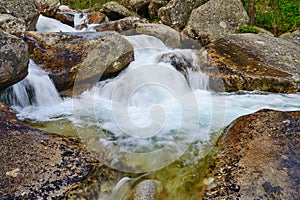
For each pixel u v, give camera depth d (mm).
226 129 2939
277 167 2201
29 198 1929
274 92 4320
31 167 2166
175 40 5922
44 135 2564
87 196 2072
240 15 7277
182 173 2395
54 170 2174
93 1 14719
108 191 2174
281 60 4902
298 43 5848
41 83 3588
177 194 2223
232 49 5156
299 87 4266
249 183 2084
